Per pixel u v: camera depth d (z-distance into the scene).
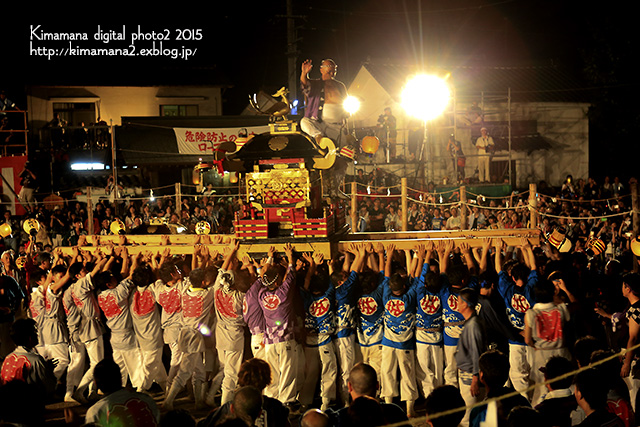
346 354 8.20
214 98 30.98
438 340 8.02
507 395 4.68
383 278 8.28
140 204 25.22
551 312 7.46
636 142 28.72
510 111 27.12
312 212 8.15
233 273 8.03
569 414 5.49
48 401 9.20
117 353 8.95
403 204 13.72
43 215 21.14
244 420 4.75
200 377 8.57
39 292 9.08
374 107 29.64
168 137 26.98
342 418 5.18
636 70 28.14
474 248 8.48
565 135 29.36
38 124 29.33
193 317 8.35
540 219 18.81
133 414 5.21
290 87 26.09
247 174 8.05
